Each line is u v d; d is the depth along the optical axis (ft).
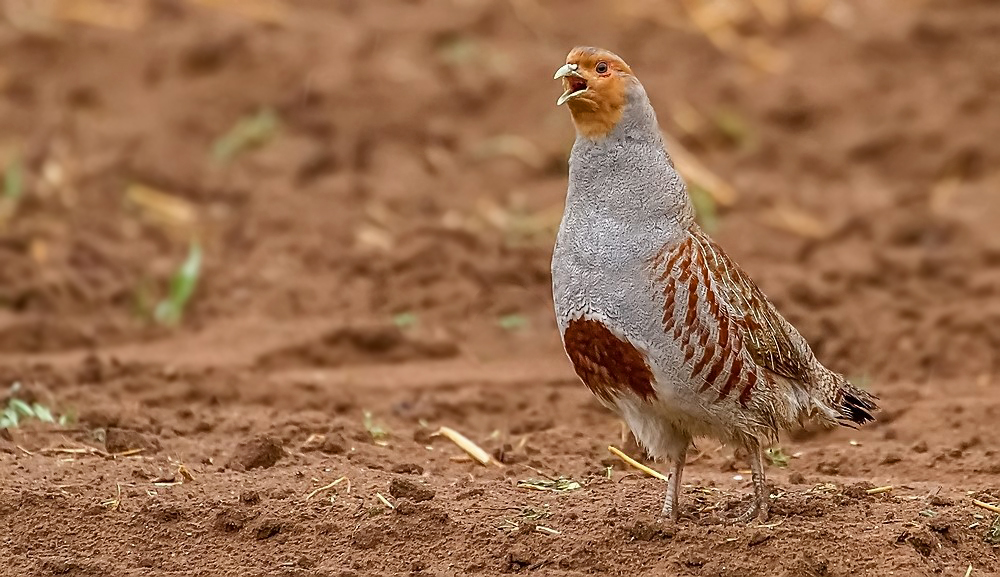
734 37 79.97
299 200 64.34
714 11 81.25
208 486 33.65
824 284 55.98
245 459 35.65
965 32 78.69
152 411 41.70
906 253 58.95
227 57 75.87
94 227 62.49
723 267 29.73
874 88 74.13
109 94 74.43
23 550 30.68
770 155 69.62
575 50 29.91
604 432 40.98
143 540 30.94
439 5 82.74
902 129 70.64
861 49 77.46
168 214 63.98
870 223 62.18
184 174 67.46
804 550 28.99
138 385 45.27
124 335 53.47
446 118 71.67
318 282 57.31
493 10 80.84
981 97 72.33
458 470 36.76
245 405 44.32
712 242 30.25
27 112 72.79
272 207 63.72
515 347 52.24
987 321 50.96
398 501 32.24
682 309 29.01
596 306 29.53
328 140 70.28
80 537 31.07
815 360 31.81
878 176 69.15
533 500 32.76
